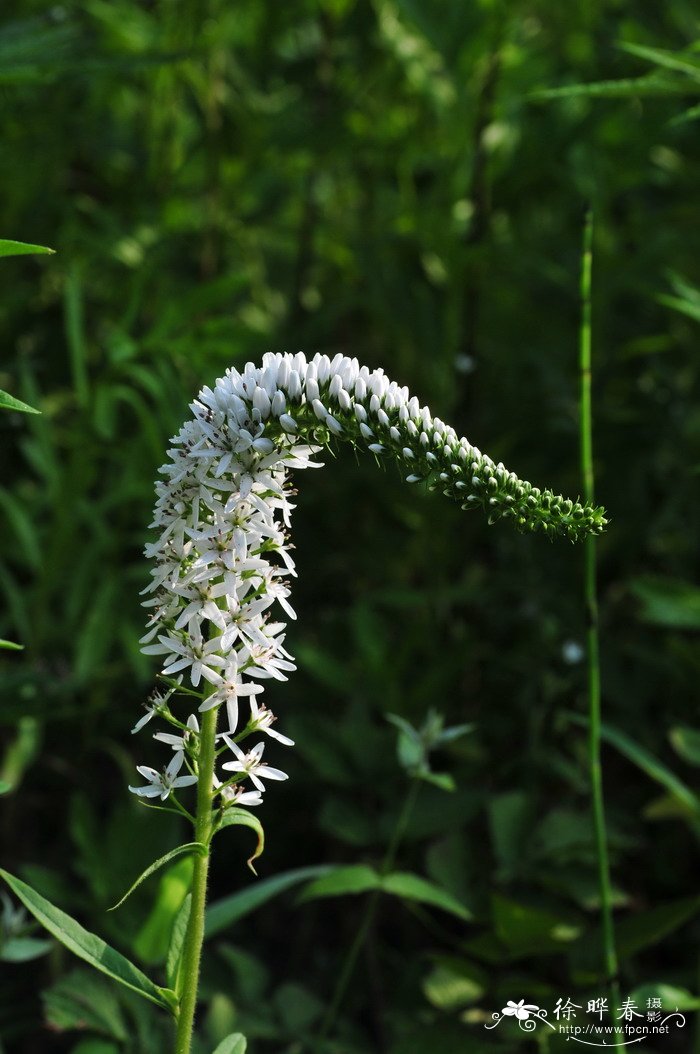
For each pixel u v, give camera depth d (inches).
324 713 29.2
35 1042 25.2
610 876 27.1
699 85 23.1
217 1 32.0
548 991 23.6
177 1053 19.1
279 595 19.1
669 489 31.8
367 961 26.3
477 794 25.7
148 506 28.0
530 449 32.7
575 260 32.9
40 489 30.5
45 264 32.1
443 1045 22.9
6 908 21.9
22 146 30.9
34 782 28.4
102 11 30.7
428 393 32.9
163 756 29.1
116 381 27.0
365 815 25.8
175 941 19.6
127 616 26.4
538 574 31.0
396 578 32.2
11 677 24.6
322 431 18.8
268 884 22.7
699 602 26.2
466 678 29.9
